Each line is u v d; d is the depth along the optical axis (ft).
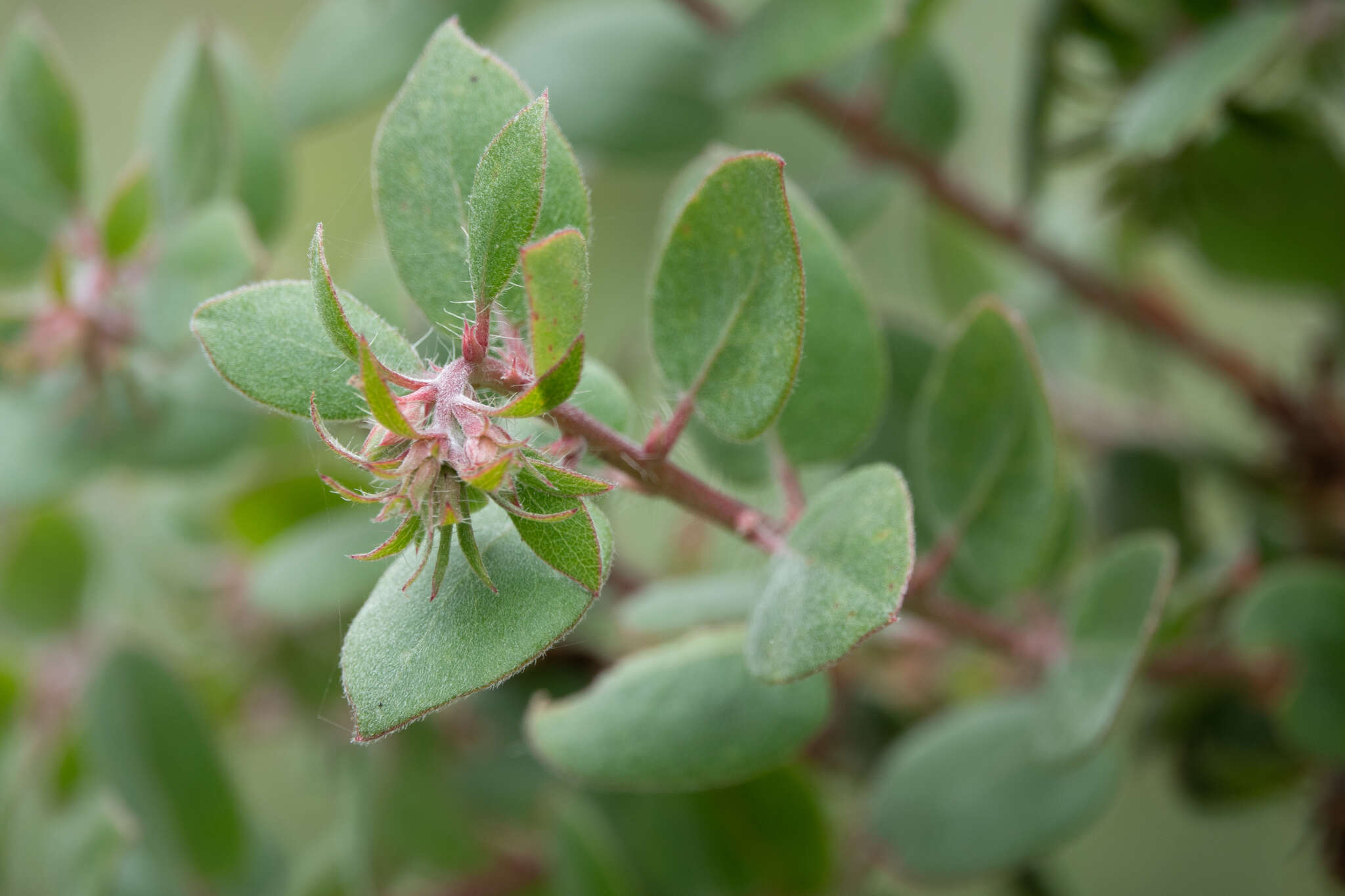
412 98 1.20
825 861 1.45
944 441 1.31
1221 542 1.71
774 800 1.45
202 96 1.46
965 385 1.30
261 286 1.14
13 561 1.65
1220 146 1.50
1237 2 1.47
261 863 1.56
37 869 1.56
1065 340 1.75
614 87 1.54
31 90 1.47
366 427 1.16
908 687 1.58
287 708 1.66
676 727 1.28
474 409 1.11
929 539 1.38
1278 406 1.60
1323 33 1.45
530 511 1.12
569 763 1.28
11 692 1.62
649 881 1.48
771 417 1.18
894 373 1.45
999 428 1.30
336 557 1.50
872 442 1.44
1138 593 1.31
